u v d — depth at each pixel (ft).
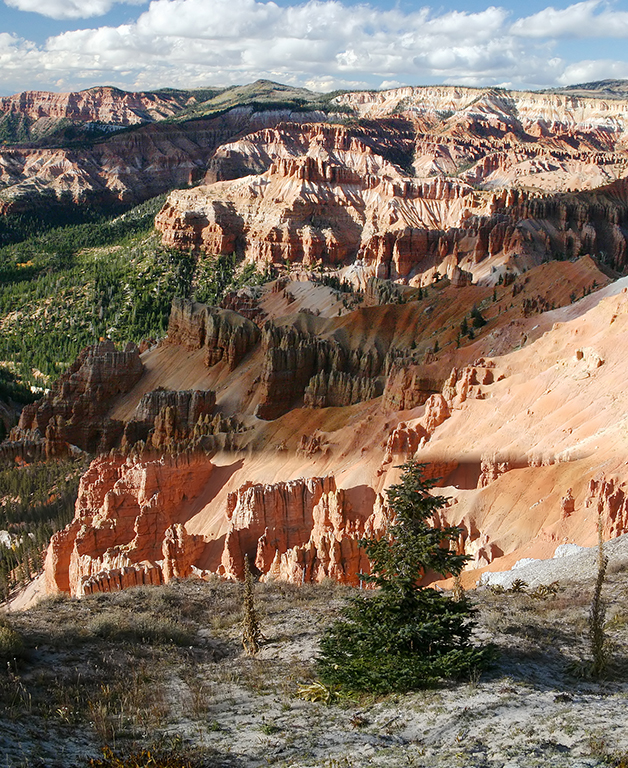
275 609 134.82
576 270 536.83
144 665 102.47
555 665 97.81
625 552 152.97
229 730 81.25
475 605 130.52
